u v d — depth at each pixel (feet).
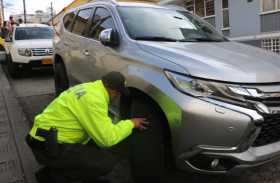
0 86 30.17
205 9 64.08
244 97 11.01
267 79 11.48
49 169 10.73
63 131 10.25
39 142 10.34
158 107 11.89
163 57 12.48
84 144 10.68
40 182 10.87
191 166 11.28
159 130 11.78
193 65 11.61
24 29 38.06
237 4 54.03
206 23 17.95
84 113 10.02
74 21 20.61
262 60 12.87
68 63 19.75
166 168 12.10
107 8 16.87
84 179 10.73
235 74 11.27
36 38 37.17
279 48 47.80
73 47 19.08
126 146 11.90
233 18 55.16
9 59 36.14
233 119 10.71
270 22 48.73
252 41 51.83
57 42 21.89
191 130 10.88
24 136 17.25
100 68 15.53
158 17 16.28
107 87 10.30
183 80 11.32
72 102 10.22
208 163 11.12
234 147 10.84
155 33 15.01
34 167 14.02
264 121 11.11
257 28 50.80
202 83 11.09
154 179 11.97
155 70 12.23
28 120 19.94
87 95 10.04
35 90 28.84
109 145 10.20
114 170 14.32
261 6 49.90
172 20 16.43
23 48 34.24
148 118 11.96
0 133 17.80
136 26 15.14
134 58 13.35
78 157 10.39
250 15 51.85
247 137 10.85
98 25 17.12
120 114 13.73
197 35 15.92
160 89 11.63
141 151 11.80
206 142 10.85
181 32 15.65
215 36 16.67
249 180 13.57
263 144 11.48
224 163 11.18
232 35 55.62
